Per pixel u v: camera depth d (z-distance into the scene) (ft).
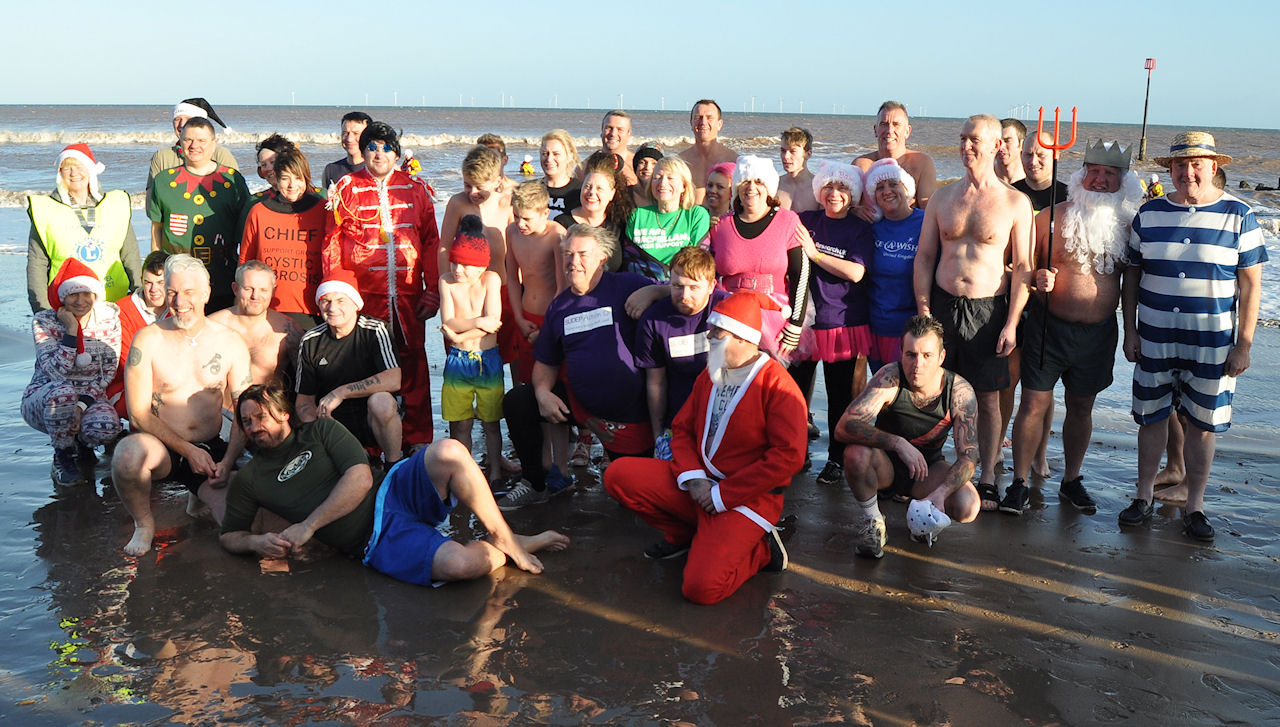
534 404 19.44
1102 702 12.50
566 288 19.26
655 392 18.85
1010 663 13.48
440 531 18.26
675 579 16.37
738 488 15.72
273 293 22.02
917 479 16.84
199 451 18.03
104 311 21.44
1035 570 16.67
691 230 20.93
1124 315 19.56
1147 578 16.33
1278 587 15.96
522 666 13.32
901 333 20.74
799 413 15.72
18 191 77.20
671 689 12.73
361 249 21.35
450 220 22.08
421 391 22.25
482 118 436.35
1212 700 12.54
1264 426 24.66
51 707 12.19
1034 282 19.54
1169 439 20.79
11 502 19.56
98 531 18.19
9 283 41.45
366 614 14.87
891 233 20.71
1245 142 290.76
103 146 163.32
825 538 18.16
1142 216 18.57
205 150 23.40
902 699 12.52
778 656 13.65
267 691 12.60
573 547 17.71
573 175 24.66
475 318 20.20
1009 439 24.14
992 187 19.11
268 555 16.79
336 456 16.72
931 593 15.76
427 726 11.80
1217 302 17.79
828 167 20.80
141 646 13.79
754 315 16.05
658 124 345.92
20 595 15.42
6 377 28.22
